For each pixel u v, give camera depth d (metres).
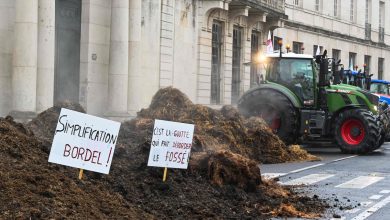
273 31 35.72
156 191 9.22
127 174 9.52
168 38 25.23
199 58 27.91
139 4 22.25
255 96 20.45
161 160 9.53
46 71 18.17
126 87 21.75
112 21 21.67
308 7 41.44
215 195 9.87
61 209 7.10
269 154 17.33
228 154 10.69
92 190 8.15
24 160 8.00
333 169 15.67
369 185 12.91
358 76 28.80
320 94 20.78
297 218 9.41
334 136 20.47
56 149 7.86
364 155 19.84
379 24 54.88
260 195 10.59
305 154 18.06
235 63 31.72
